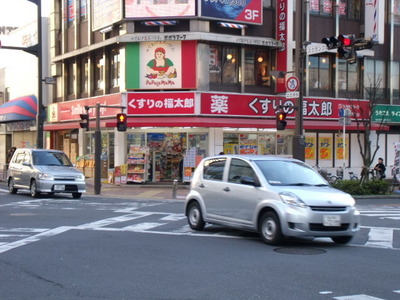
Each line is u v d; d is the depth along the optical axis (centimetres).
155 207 1659
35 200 1841
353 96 2905
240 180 1059
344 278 726
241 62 2597
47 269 777
